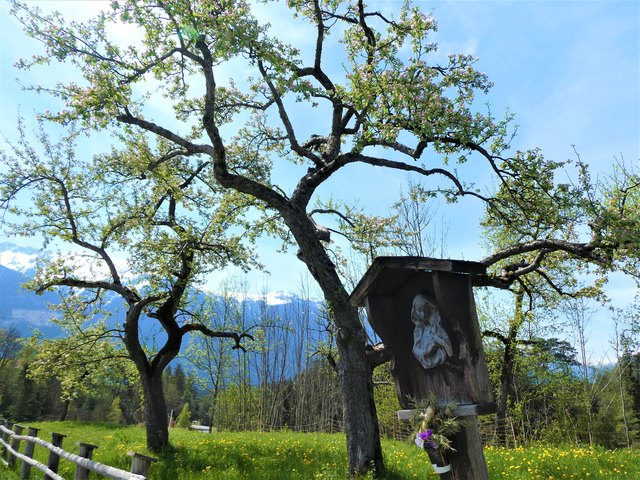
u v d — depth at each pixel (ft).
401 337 23.77
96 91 32.83
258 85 44.60
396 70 33.47
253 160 54.13
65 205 49.19
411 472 32.12
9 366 212.43
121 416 230.48
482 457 19.95
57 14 32.53
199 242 50.67
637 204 34.71
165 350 52.21
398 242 49.65
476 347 19.94
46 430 86.63
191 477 33.09
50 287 49.44
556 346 70.74
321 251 37.14
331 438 60.34
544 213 34.73
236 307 121.80
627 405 104.53
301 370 131.64
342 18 43.73
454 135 32.89
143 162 48.06
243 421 131.54
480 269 20.72
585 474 30.63
